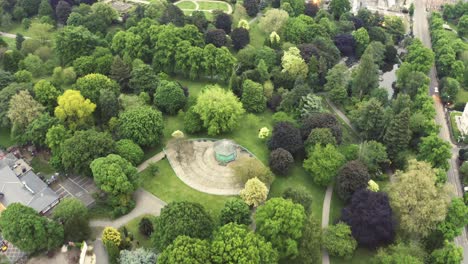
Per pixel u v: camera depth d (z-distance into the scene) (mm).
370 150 171250
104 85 195375
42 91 185500
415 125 187125
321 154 162750
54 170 167875
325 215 156250
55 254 136125
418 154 173375
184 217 128375
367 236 138125
